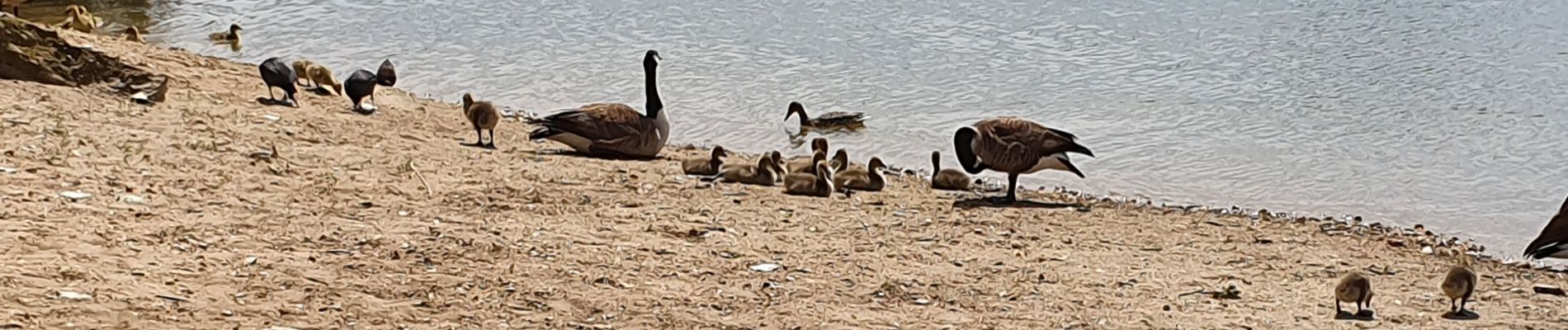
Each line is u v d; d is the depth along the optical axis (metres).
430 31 36.28
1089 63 32.88
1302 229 17.97
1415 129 25.64
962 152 17.95
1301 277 14.86
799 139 24.31
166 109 19.91
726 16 39.31
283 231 13.73
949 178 19.38
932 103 27.89
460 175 17.67
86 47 20.77
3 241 12.13
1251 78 31.05
